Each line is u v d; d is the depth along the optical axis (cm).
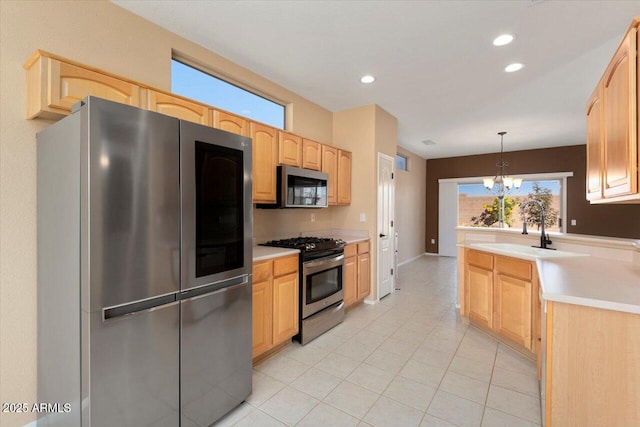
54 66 149
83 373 125
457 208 761
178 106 204
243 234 191
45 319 154
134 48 208
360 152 399
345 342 281
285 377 223
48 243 150
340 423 175
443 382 216
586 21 216
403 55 267
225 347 179
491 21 218
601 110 169
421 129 511
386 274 427
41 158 157
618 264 217
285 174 290
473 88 338
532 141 597
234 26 224
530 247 296
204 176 165
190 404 160
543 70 295
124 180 132
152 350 143
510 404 192
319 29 229
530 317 240
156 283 143
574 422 144
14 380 160
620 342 134
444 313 357
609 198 160
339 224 417
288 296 265
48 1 170
